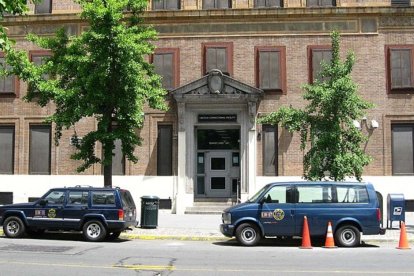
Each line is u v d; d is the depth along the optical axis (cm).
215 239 1703
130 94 1852
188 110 2509
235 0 2575
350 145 1898
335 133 1859
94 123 2567
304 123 1944
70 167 2573
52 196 1650
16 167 2602
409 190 2427
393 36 2512
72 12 2602
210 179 2559
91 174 2556
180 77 2561
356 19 2522
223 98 2448
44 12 2655
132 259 1230
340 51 2511
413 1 2514
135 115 1862
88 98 1816
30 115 2614
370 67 2498
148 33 1906
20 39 2628
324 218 1532
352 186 1557
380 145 2461
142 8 1975
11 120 2625
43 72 1897
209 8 2588
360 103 1902
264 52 2539
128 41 1770
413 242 1656
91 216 1611
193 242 1658
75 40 1866
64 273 1023
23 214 1652
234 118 2503
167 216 2338
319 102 1916
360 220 1531
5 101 2634
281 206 1542
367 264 1182
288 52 2538
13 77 2627
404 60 2497
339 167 1845
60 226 1625
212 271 1064
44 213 1638
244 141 2481
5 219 1664
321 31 2527
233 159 2558
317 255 1344
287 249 1479
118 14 1778
